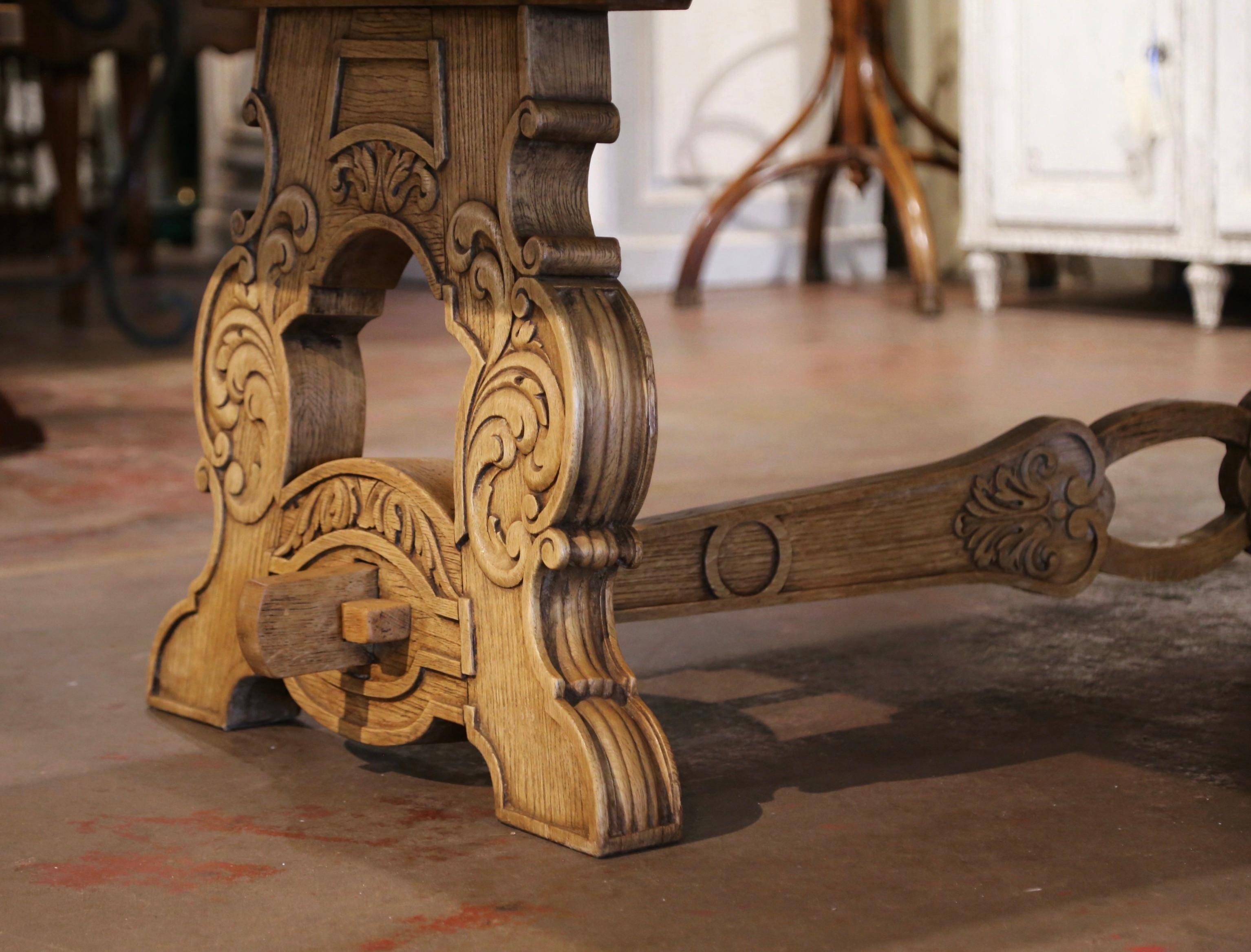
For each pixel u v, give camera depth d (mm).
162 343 4277
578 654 1067
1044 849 1012
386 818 1101
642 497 1063
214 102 7176
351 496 1200
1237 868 974
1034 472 1331
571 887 964
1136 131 4137
